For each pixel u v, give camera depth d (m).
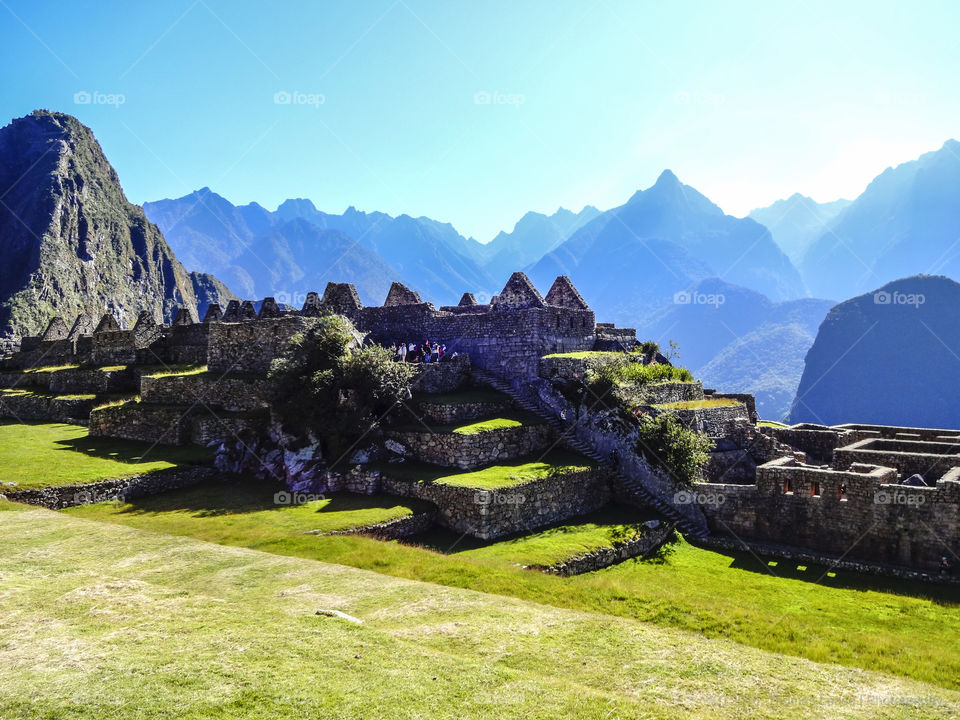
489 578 17.20
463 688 10.16
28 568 15.51
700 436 31.52
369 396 30.81
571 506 29.14
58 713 8.96
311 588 15.16
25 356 60.72
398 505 25.97
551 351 38.94
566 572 22.53
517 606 14.53
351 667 10.66
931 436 37.50
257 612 13.15
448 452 29.23
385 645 11.65
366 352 31.80
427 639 12.31
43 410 43.50
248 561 17.17
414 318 43.00
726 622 15.04
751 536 28.28
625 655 11.95
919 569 24.09
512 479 26.86
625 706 9.88
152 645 11.23
